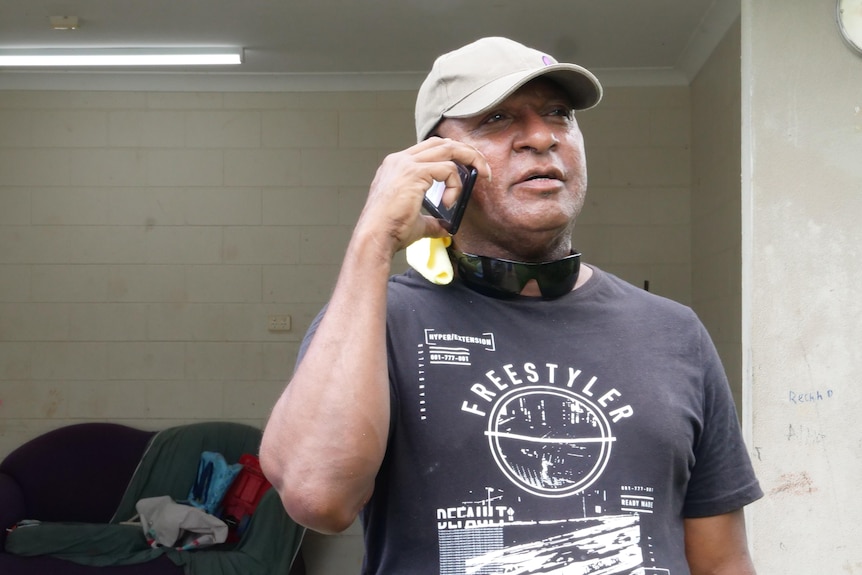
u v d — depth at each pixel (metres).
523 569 1.08
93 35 4.39
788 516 2.20
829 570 2.19
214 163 5.09
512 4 4.03
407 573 1.09
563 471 1.11
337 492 1.03
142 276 5.07
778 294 2.22
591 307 1.24
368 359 1.04
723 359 4.15
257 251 5.09
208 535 4.31
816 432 2.21
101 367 5.05
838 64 2.21
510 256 1.27
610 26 4.32
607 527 1.09
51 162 5.07
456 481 1.10
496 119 1.23
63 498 4.71
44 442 4.80
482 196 1.23
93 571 4.02
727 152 4.07
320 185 5.09
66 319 5.06
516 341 1.19
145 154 5.09
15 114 5.07
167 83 5.09
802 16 2.22
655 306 1.27
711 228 4.43
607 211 5.01
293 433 1.05
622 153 5.02
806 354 2.21
